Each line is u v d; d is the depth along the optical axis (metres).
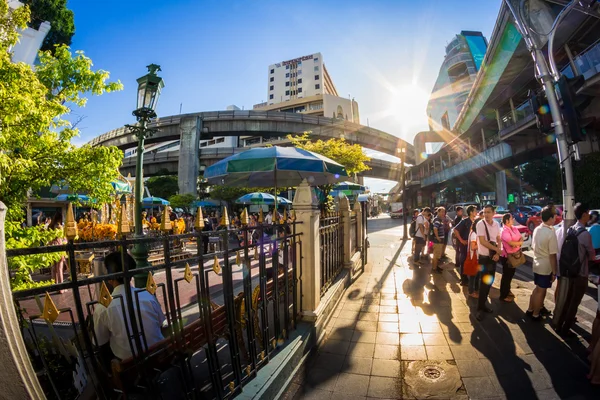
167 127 42.22
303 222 3.99
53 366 2.15
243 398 2.36
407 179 61.28
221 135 43.59
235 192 29.98
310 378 3.16
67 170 4.45
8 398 1.09
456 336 4.00
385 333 4.17
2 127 3.71
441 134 57.12
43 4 17.77
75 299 1.42
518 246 5.17
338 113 79.31
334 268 5.76
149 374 1.86
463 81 74.81
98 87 4.86
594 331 3.34
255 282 5.16
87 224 9.12
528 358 3.39
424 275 7.51
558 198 20.06
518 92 23.33
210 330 2.22
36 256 3.72
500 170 34.22
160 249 10.42
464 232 6.55
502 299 5.34
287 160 3.84
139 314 1.81
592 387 2.85
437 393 2.85
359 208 8.80
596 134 15.37
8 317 1.13
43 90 4.10
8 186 3.95
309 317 3.89
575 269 3.73
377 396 2.84
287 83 97.38
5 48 3.77
